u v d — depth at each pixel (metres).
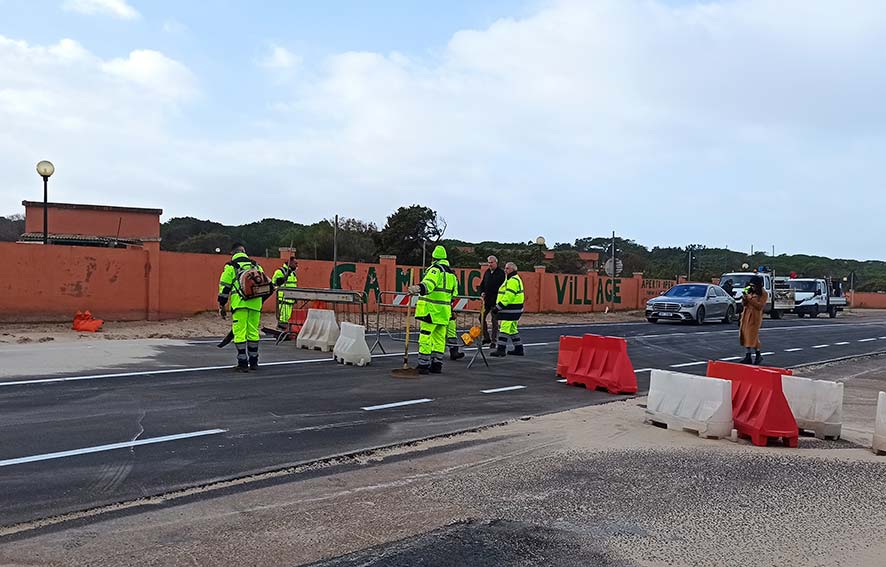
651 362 15.41
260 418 8.17
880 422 7.70
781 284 39.91
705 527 5.21
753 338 15.09
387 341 17.22
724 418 8.05
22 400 8.59
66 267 18.19
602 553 4.67
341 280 24.47
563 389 11.20
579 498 5.78
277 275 16.56
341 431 7.75
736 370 8.55
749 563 4.60
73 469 6.02
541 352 16.12
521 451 7.25
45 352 12.70
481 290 16.72
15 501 5.22
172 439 7.09
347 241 41.06
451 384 11.15
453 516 5.26
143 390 9.48
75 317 17.36
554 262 57.16
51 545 4.46
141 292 19.50
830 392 8.51
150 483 5.75
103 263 18.81
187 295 20.44
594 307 36.16
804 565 4.59
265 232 54.62
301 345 15.05
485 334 17.03
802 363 16.16
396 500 5.58
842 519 5.47
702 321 27.81
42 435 7.03
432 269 11.99
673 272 64.00
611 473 6.55
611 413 9.41
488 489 5.94
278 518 5.09
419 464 6.64
